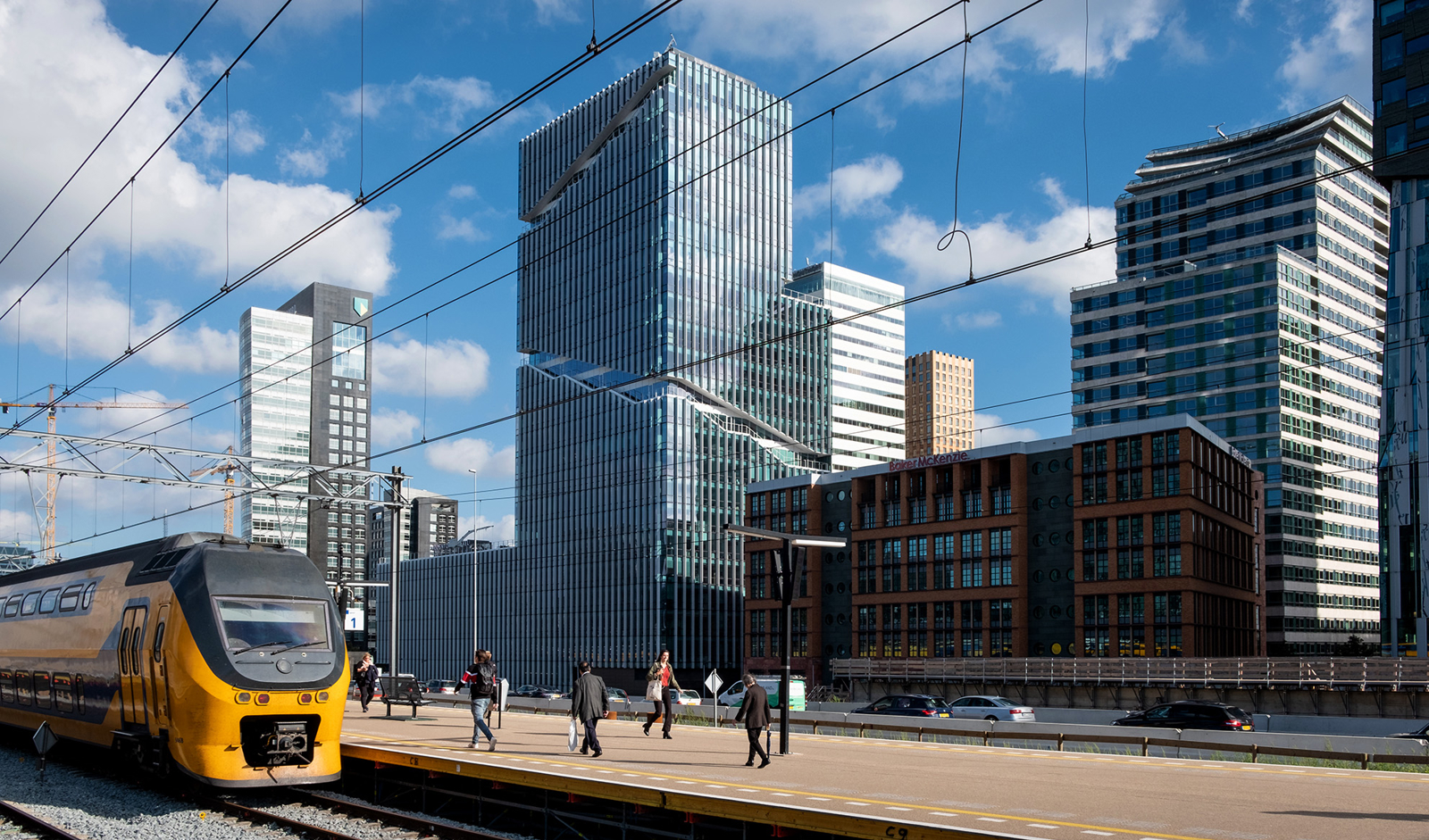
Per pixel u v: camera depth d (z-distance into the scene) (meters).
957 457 90.94
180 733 21.11
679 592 135.12
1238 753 29.52
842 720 38.53
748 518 110.81
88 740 25.20
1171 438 78.50
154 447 42.16
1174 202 140.50
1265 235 132.88
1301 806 17.20
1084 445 83.38
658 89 149.62
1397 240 92.06
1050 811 16.50
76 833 19.25
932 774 21.55
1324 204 130.88
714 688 37.69
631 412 143.88
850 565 101.00
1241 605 88.12
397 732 29.73
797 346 159.75
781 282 158.75
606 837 19.97
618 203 154.62
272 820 19.73
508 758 22.92
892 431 175.50
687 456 139.25
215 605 21.56
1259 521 95.56
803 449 158.38
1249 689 58.50
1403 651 88.06
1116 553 80.00
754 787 18.86
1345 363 133.62
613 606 141.88
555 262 166.12
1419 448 88.62
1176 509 77.19
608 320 153.25
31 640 28.39
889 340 178.00
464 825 20.38
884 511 97.38
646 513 138.75
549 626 153.00
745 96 157.12
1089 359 140.50
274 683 21.28
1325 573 126.25
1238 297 126.81
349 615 42.53
